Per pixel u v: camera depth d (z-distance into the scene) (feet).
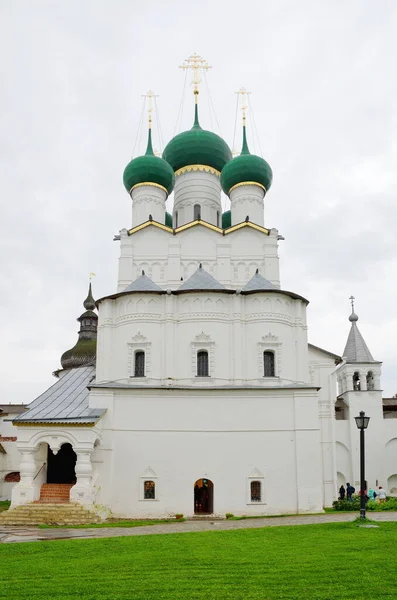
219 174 181.78
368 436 188.85
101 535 79.25
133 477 113.60
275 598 40.27
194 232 157.89
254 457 115.24
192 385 123.03
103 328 130.72
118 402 117.39
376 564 50.85
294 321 132.36
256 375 125.08
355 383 198.59
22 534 82.23
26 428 108.58
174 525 91.35
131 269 155.53
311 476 114.01
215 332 126.41
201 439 115.96
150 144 184.03
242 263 156.15
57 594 41.86
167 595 41.29
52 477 121.19
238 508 112.47
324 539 66.28
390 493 185.47
